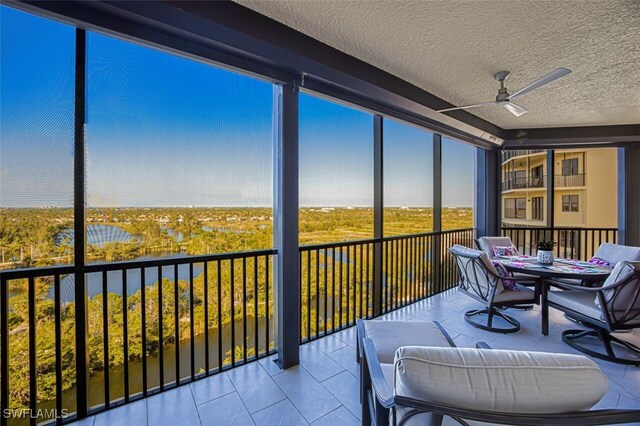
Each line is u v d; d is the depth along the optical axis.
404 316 3.33
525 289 2.96
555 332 2.86
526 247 5.43
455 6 1.77
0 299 1.57
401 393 0.89
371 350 1.44
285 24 1.97
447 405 0.83
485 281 2.86
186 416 1.74
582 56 2.35
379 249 3.48
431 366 0.85
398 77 2.77
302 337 2.84
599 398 0.80
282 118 2.29
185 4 1.58
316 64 2.16
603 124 4.34
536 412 0.80
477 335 2.80
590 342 2.61
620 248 3.20
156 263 1.97
